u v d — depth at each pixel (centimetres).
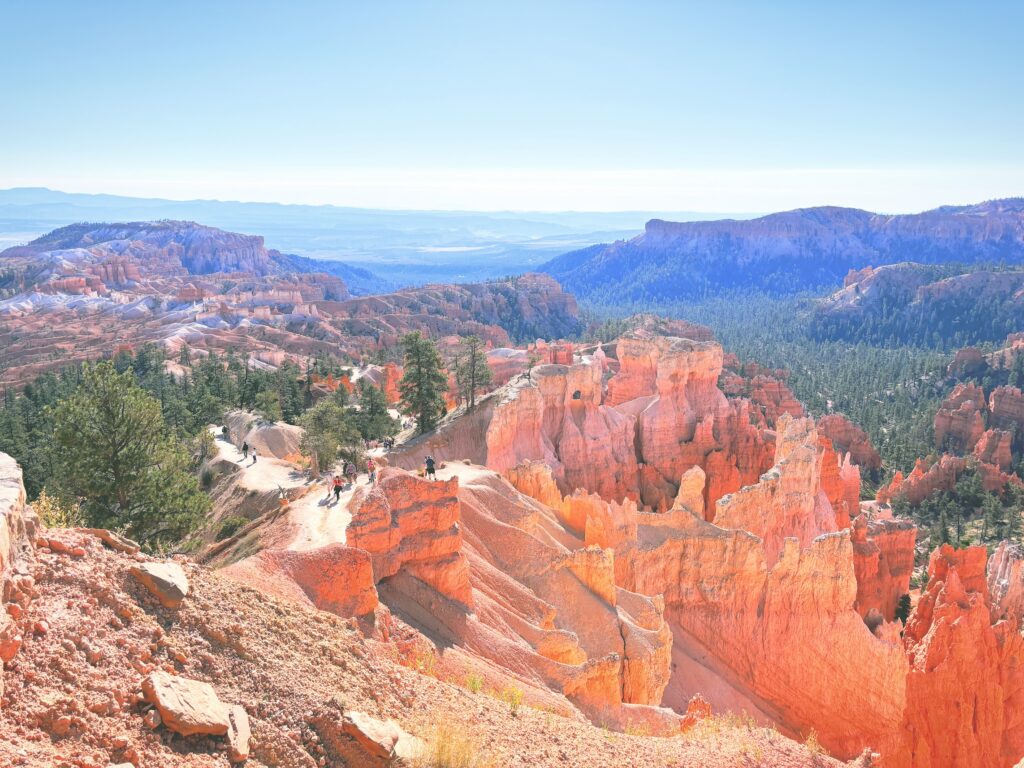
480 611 3812
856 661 5662
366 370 17762
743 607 5706
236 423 10450
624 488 8969
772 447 9919
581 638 4403
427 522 3619
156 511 4434
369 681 1989
